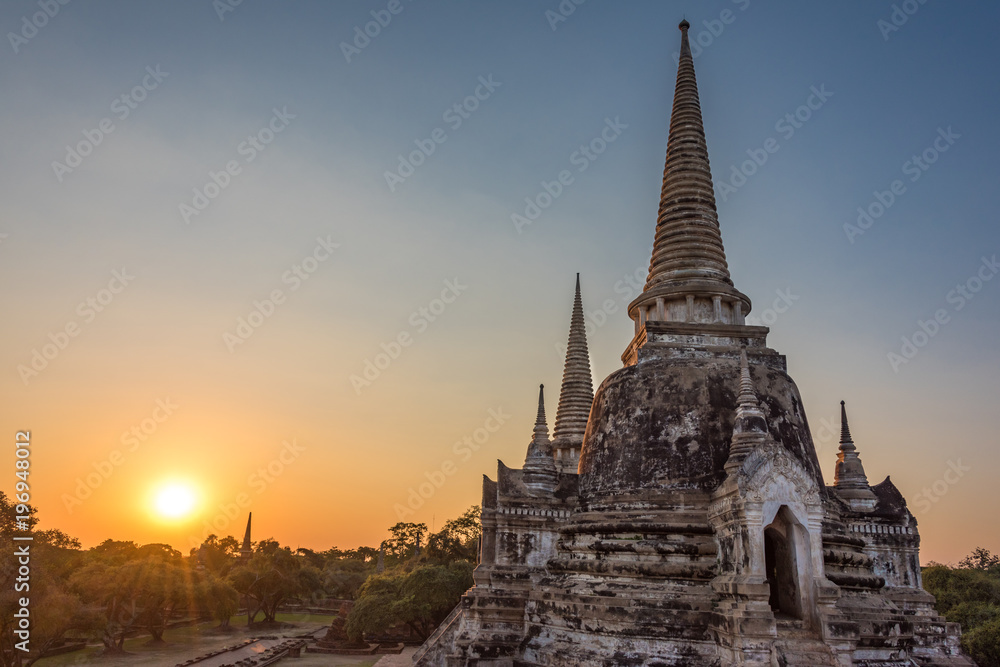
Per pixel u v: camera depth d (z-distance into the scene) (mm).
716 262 34719
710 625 24344
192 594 98438
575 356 59500
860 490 34719
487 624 31875
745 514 23641
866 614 24422
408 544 151375
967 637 54469
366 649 86625
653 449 28875
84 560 109875
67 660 77875
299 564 127750
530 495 34156
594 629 26047
